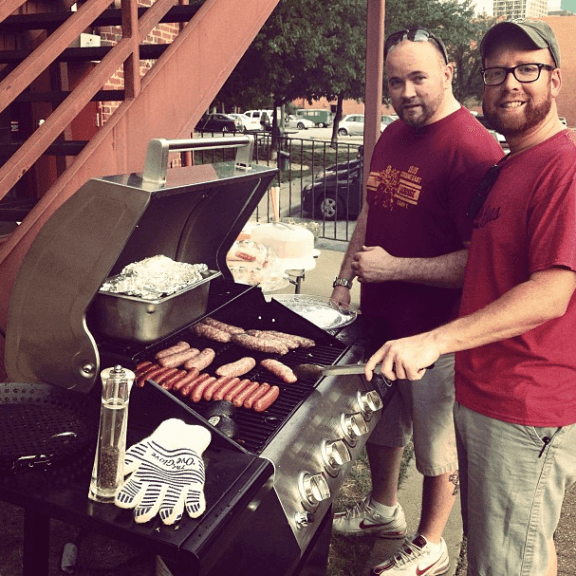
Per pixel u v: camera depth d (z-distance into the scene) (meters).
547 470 1.80
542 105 1.74
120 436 1.35
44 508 1.36
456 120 2.42
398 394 2.71
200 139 2.10
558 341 1.75
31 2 5.37
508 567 1.91
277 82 21.80
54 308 1.85
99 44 6.38
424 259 2.43
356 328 2.61
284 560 1.63
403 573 2.66
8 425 1.65
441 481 2.61
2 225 3.60
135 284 2.00
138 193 1.70
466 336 1.71
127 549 2.75
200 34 3.47
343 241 9.26
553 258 1.62
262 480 1.50
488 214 1.83
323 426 1.94
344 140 37.12
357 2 22.80
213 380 2.04
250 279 3.41
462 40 26.39
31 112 6.04
